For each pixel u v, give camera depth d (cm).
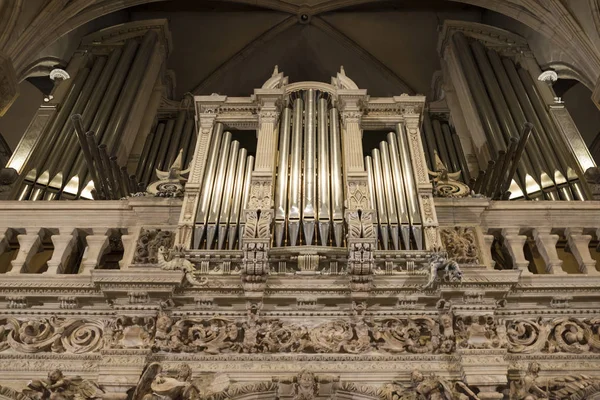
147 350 700
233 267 760
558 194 1241
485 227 834
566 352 721
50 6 1293
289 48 1795
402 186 855
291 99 1021
